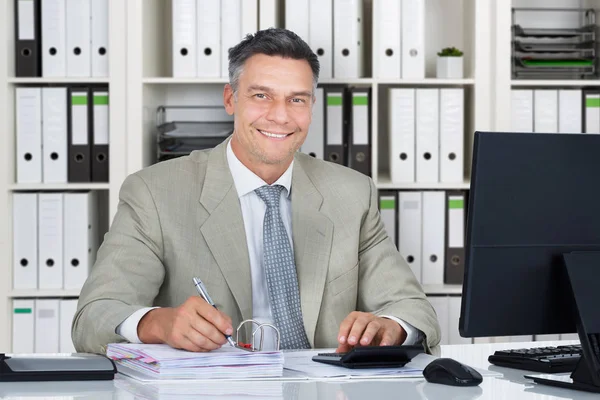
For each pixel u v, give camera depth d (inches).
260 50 91.1
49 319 146.2
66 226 146.3
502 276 62.3
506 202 62.1
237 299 89.4
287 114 91.0
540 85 153.3
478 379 63.0
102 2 146.7
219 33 147.3
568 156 63.1
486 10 149.2
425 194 149.2
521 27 162.9
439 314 147.4
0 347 145.9
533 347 82.8
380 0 148.0
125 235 89.9
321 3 146.7
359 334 76.6
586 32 154.9
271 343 89.7
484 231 61.7
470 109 153.3
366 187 99.8
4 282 145.6
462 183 148.9
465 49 157.9
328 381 64.2
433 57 163.6
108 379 64.4
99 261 88.4
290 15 146.9
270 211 93.3
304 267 92.5
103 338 76.7
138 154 145.9
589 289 61.9
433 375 64.0
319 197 95.6
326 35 146.9
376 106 148.1
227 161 94.5
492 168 61.7
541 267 62.9
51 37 147.3
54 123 146.8
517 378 66.0
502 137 61.8
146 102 149.3
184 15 147.3
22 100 146.6
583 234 63.4
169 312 72.8
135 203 91.5
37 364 65.6
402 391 60.5
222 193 92.0
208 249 90.5
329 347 92.6
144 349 68.4
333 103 147.8
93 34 147.3
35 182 147.4
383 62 148.6
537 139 62.6
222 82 147.6
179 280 90.3
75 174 147.3
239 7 147.3
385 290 95.0
